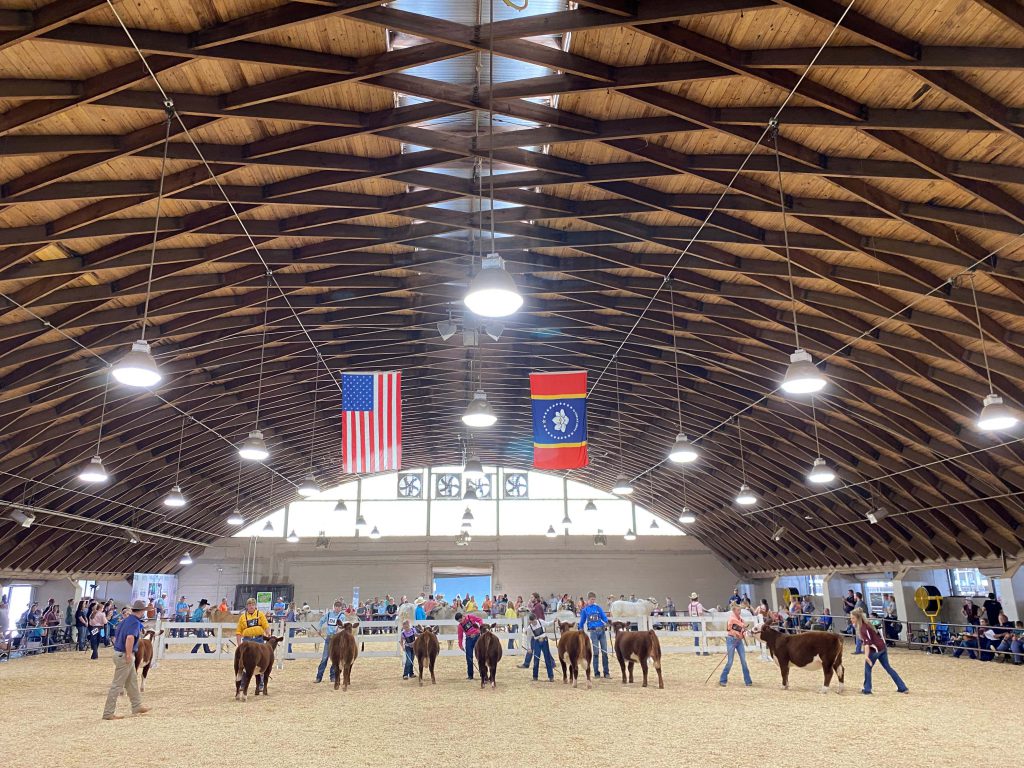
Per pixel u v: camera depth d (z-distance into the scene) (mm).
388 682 14766
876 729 9164
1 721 10367
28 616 24781
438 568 36656
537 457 14438
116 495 24125
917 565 23906
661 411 24828
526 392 25297
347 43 8195
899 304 12719
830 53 7520
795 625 28734
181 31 7668
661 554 37312
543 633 14789
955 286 11484
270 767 7449
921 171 9156
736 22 7516
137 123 9102
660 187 11500
